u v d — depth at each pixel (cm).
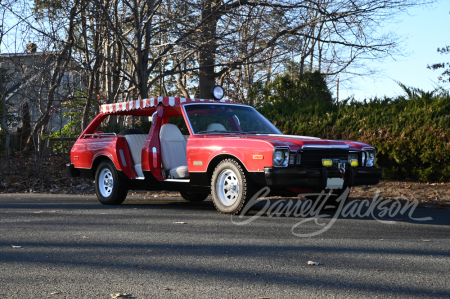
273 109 1555
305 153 769
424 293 388
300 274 441
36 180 1508
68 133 2727
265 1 1889
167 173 938
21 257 506
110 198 1008
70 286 404
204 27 1828
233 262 483
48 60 1712
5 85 1784
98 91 2364
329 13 1908
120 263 479
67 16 1733
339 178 788
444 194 1061
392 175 1282
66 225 716
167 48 1872
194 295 380
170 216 809
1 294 384
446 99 1334
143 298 374
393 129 1268
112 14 1825
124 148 995
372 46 2053
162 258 500
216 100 973
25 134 2077
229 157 818
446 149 1185
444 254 525
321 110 1470
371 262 487
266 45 1906
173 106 945
